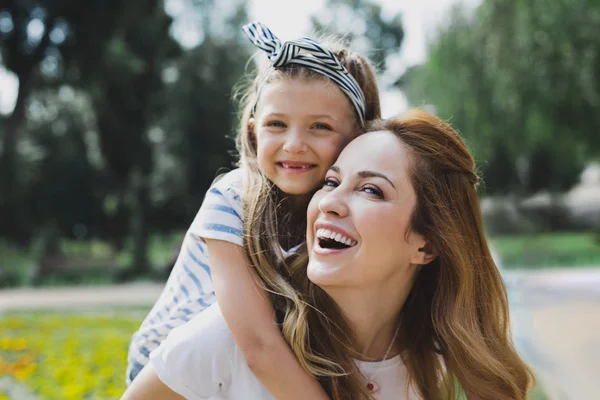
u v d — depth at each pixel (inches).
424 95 783.7
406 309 71.8
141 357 77.3
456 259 66.5
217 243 70.4
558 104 576.4
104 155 827.4
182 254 80.4
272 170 72.7
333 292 63.6
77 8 725.9
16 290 660.7
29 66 759.1
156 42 786.8
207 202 74.8
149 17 783.7
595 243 911.7
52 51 757.9
